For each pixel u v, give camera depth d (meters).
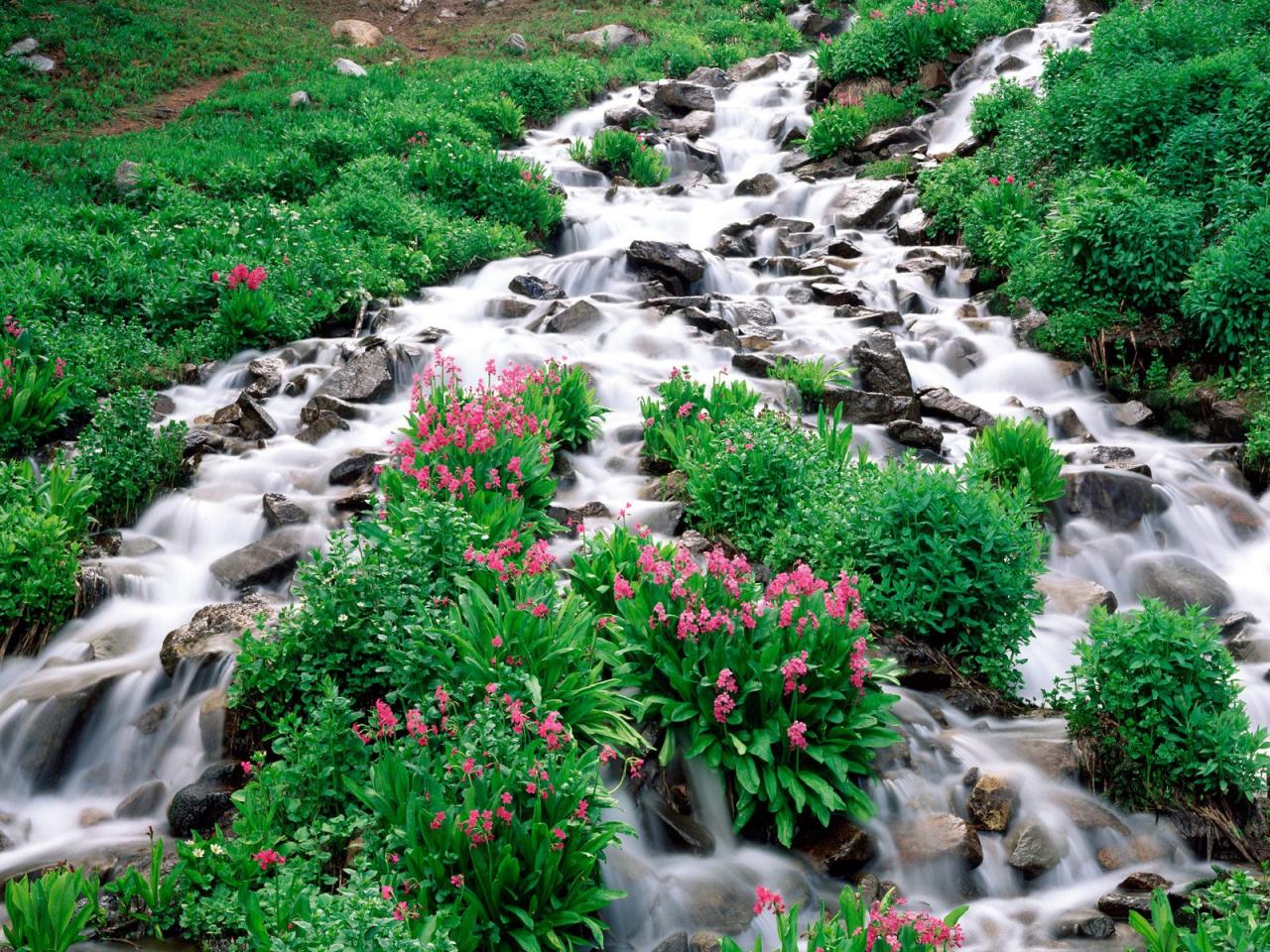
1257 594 10.53
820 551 8.91
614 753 6.73
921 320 15.11
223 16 30.22
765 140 24.33
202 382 13.44
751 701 7.12
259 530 10.16
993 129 20.03
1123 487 11.21
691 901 6.37
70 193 18.36
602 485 10.94
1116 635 7.64
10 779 7.55
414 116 21.98
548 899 5.85
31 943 5.55
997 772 7.46
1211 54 17.86
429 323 14.88
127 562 9.70
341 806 6.40
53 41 26.11
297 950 4.88
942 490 8.73
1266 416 12.33
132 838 6.91
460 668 6.88
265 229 16.45
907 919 5.29
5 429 11.20
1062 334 14.35
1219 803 7.34
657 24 31.38
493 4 33.84
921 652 8.36
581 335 14.39
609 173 22.48
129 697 7.91
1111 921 6.44
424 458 9.17
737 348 13.94
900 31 24.06
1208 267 13.62
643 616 7.41
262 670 7.20
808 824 7.02
